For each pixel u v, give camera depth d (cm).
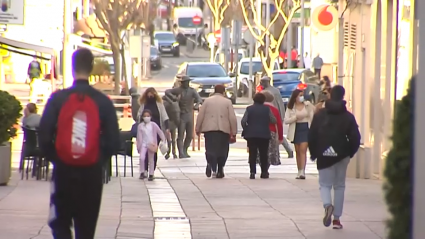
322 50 15675
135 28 14625
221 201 5031
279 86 13625
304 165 6475
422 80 1964
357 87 7156
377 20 6612
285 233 3869
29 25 15962
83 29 14738
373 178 6569
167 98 8100
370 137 6712
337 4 8275
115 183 5966
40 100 13250
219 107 6550
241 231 3922
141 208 4647
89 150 2652
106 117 2692
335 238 3738
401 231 2541
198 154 8606
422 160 1958
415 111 1969
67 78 12281
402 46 5816
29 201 4731
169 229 3972
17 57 17425
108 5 13288
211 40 19225
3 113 5438
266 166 6494
